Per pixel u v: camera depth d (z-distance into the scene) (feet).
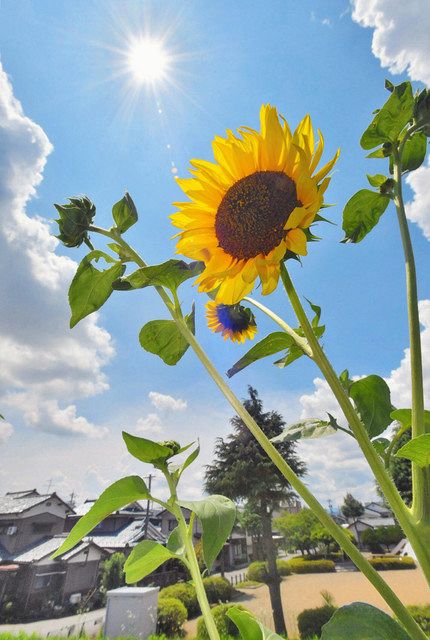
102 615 37.73
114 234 1.65
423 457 0.84
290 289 1.04
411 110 1.27
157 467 1.52
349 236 1.55
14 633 29.81
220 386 1.19
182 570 43.86
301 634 24.00
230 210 1.28
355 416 0.90
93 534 53.06
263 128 1.33
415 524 0.81
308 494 0.87
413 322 1.01
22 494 58.65
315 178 1.04
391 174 1.43
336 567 47.98
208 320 1.97
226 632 22.17
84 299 1.60
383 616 0.74
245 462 29.32
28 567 41.88
